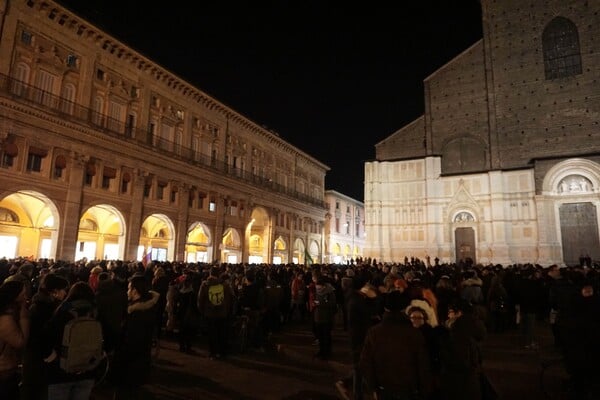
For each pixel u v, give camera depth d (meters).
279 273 20.41
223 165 47.16
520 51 44.50
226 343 12.62
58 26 29.62
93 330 5.46
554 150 41.78
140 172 35.19
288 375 10.80
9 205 31.58
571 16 42.56
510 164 43.47
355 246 85.69
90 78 31.77
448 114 47.59
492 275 17.11
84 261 23.38
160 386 9.52
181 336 13.12
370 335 5.41
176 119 40.88
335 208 77.94
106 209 33.47
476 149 45.81
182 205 39.78
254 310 14.02
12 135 25.94
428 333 6.55
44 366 5.66
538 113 42.97
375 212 48.72
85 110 31.09
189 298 13.24
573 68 42.12
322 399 8.93
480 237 43.78
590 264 33.34
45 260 21.83
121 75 34.81
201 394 9.08
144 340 7.76
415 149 49.22
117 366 7.60
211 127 46.31
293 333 16.47
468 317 5.95
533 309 13.62
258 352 13.43
